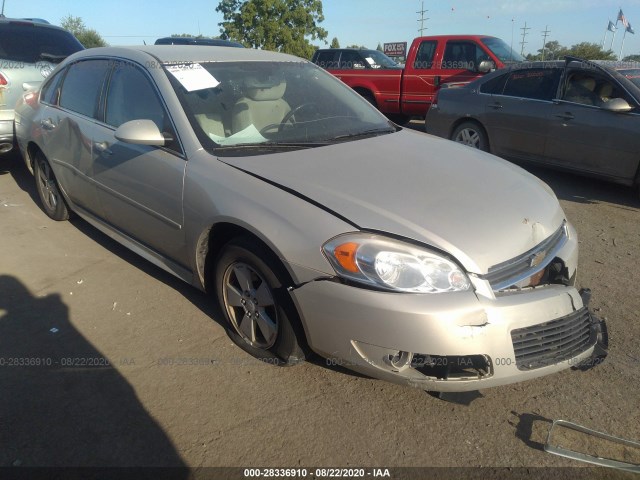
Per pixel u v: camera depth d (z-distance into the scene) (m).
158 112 3.42
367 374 2.54
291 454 2.41
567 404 2.73
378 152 3.29
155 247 3.61
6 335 3.27
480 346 2.36
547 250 2.76
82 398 2.74
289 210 2.64
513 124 6.94
